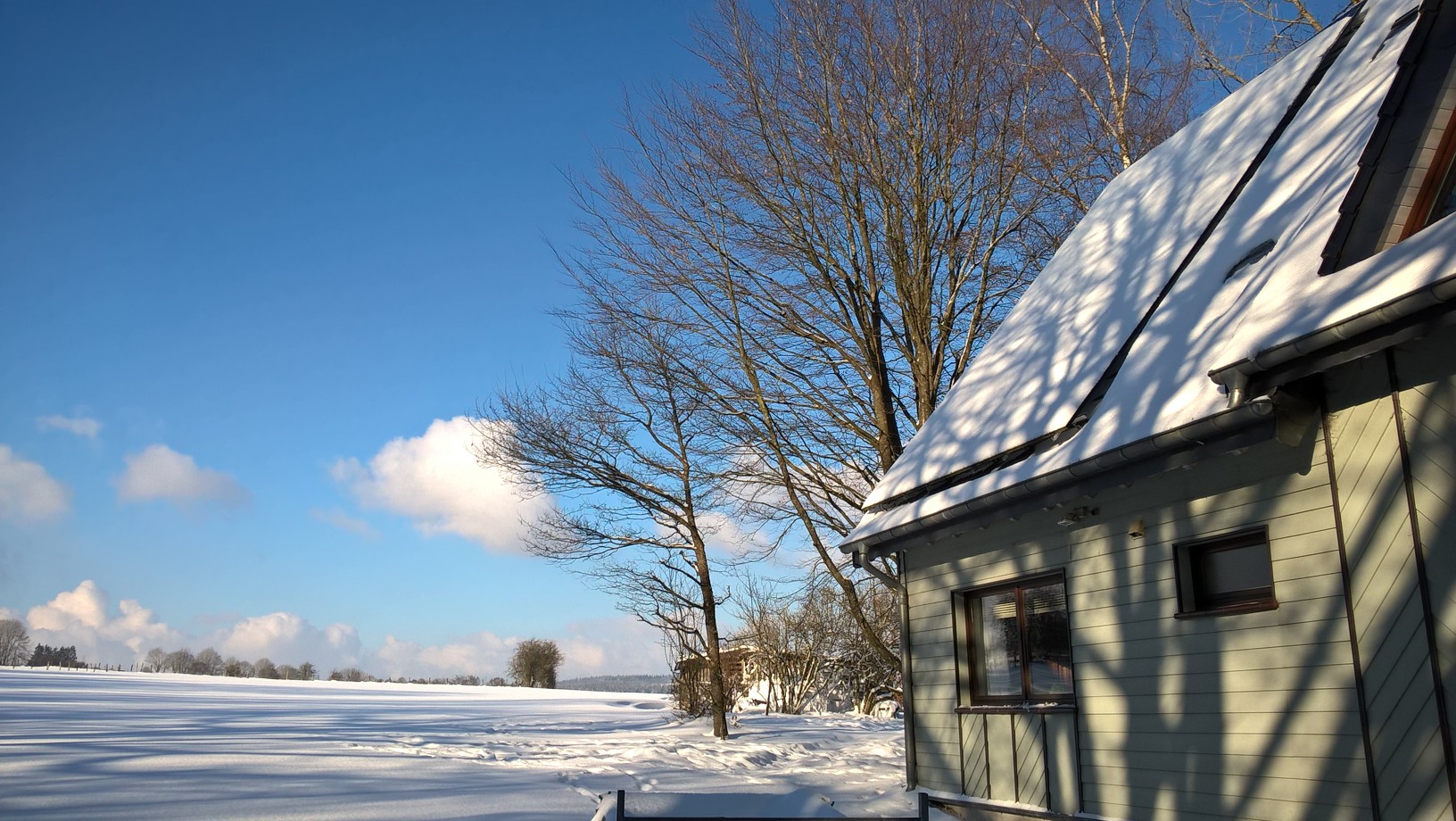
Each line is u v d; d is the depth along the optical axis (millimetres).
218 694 32531
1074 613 8180
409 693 43062
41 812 7734
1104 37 17453
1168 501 7328
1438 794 5117
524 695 44281
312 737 16047
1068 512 8242
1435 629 5223
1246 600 6734
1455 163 5637
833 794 10844
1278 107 9984
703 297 16609
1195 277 8523
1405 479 5461
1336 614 5867
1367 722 5570
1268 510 6453
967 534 9766
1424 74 5820
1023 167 16344
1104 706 7734
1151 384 7418
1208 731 6727
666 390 17375
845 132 15711
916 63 15977
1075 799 7938
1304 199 7746
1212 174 10125
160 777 9977
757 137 16266
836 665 27484
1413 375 5508
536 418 18625
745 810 5043
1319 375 6102
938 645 10039
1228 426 6113
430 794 9711
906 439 16469
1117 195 12125
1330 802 5773
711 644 18203
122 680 43219
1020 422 9148
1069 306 10688
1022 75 16531
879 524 10242
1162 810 7055
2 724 15969
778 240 16109
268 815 8086
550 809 9039
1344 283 5484
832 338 16328
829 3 15883
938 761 9852
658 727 20531
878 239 16125
